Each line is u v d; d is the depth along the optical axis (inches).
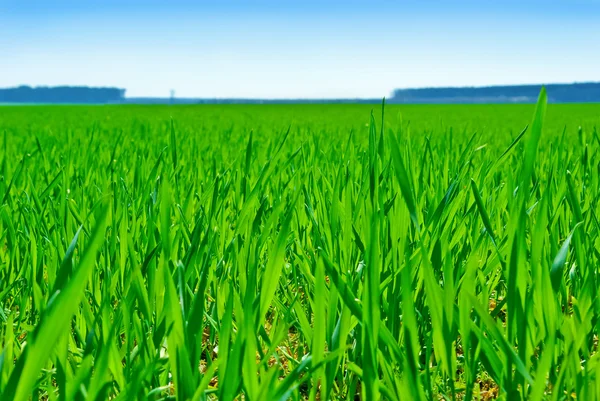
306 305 92.3
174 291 45.5
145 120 886.4
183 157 229.0
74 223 94.8
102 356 39.4
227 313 46.3
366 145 246.8
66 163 167.2
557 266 52.7
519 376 50.2
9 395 33.5
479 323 65.7
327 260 49.1
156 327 57.2
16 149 286.0
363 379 47.0
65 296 28.4
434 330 50.6
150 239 76.4
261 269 84.7
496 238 96.3
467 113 1423.5
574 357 47.4
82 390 41.4
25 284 83.8
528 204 100.6
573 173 137.6
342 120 906.1
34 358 28.9
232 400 42.5
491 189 128.5
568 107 2044.8
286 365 81.3
